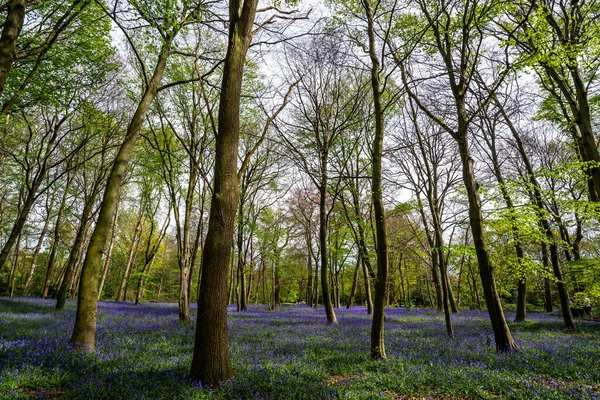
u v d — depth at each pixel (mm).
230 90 6410
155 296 52125
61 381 5355
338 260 35562
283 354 8758
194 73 14914
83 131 16719
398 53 11281
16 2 6031
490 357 8773
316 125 14414
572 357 8641
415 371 7164
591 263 13633
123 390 5098
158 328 12312
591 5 10711
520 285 21359
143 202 32500
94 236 8375
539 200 12477
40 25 9312
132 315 16812
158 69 9547
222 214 5969
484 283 10281
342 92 15430
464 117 11023
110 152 22625
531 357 8680
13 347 6699
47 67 11211
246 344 9734
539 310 38500
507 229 12141
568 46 9703
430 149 15695
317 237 28328
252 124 20125
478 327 16641
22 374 5246
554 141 21375
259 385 5684
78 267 36125
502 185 11500
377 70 9367
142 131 17016
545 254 19516
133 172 24078
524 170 19484
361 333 13469
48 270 27172
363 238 16094
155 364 6738
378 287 8547
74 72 11828
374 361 8008
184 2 8516
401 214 19734
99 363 6496
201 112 15250
